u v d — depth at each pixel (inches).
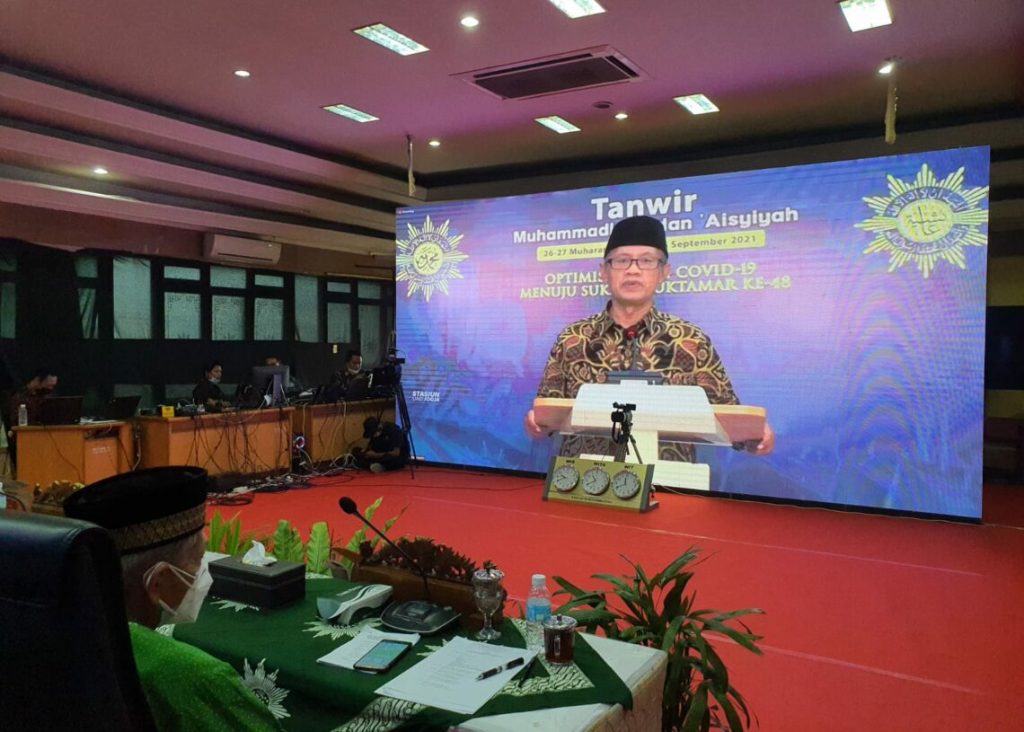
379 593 69.0
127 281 363.3
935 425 240.4
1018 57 220.2
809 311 258.2
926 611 154.9
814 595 165.2
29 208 312.7
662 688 60.9
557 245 304.3
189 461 280.4
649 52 216.5
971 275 235.1
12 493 93.7
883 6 186.4
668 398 278.5
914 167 241.9
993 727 105.8
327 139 309.9
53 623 28.3
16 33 199.9
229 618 67.2
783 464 261.3
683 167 329.1
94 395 345.4
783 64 226.2
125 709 29.5
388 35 205.3
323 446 339.6
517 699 52.1
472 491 283.4
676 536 216.1
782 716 108.9
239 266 412.8
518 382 313.6
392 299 525.3
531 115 277.1
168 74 231.6
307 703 55.4
